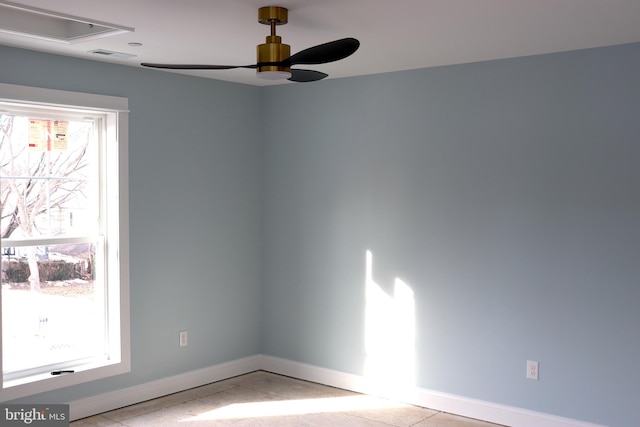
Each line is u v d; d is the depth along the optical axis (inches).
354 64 177.6
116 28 133.3
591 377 160.1
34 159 169.0
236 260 213.9
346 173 200.5
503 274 172.2
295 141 211.9
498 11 121.9
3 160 163.2
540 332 167.2
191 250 199.9
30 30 141.9
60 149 173.9
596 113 157.2
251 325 220.1
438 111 181.6
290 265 215.0
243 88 213.8
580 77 159.0
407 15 124.4
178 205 195.5
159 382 192.7
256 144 219.1
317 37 142.6
